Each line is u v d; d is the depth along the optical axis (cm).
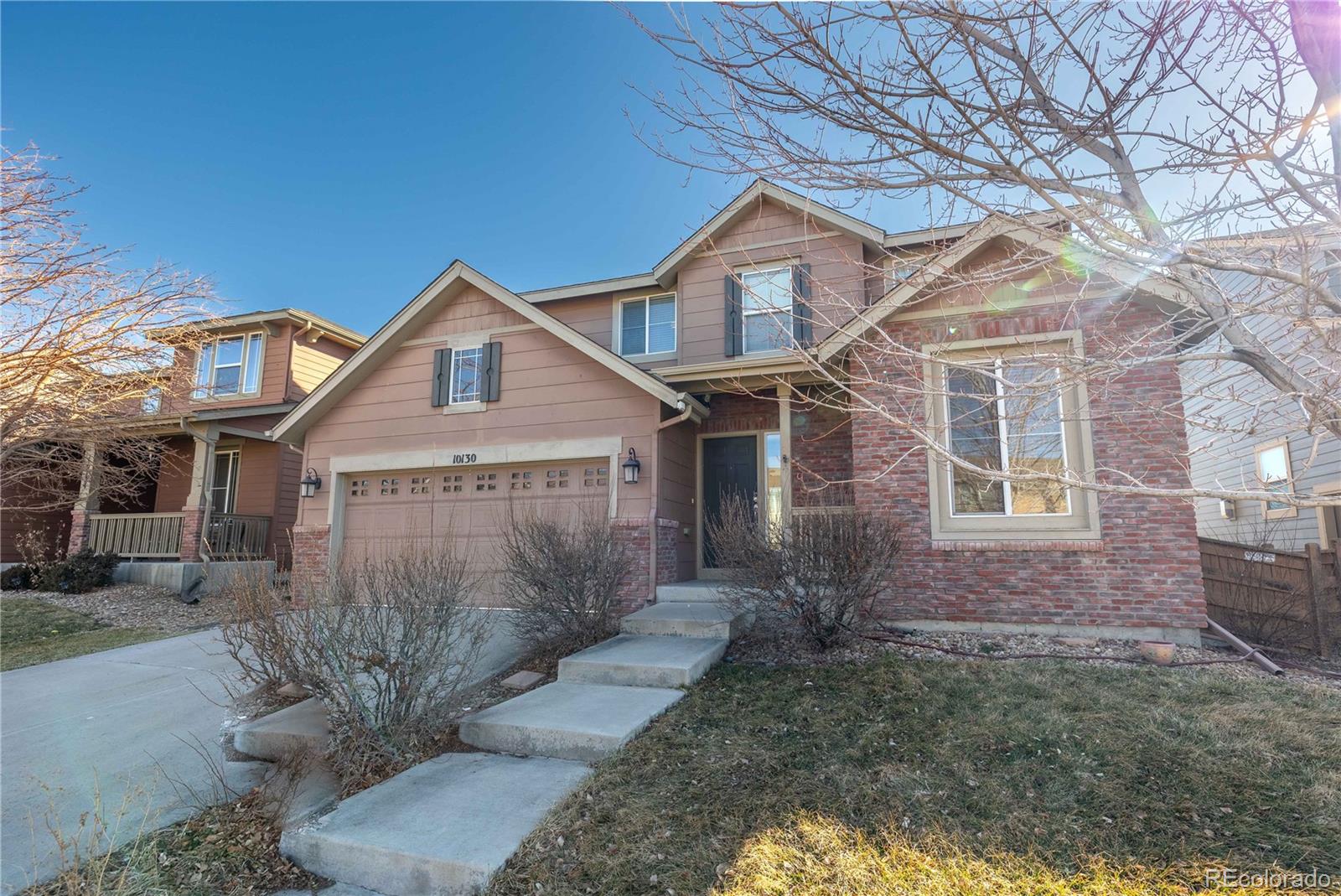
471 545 1092
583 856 362
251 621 529
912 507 826
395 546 1017
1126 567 750
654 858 357
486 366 1123
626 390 1041
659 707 560
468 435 1120
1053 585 772
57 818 425
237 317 1675
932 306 841
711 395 1147
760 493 1146
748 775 438
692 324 1247
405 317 1158
